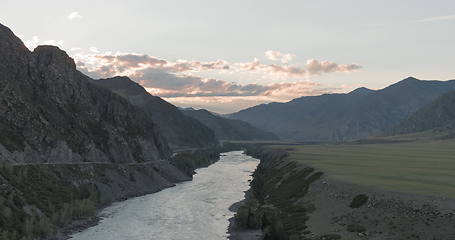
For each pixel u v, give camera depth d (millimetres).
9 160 101375
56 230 79438
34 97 139375
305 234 64812
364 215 63938
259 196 114438
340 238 57938
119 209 109000
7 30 153250
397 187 71562
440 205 57375
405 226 55781
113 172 139375
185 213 102188
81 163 129375
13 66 140625
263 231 74250
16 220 71688
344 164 120812
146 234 81062
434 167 104062
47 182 101125
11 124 115750
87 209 96812
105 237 78938
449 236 49625
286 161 154625
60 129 136000
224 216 97625
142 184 146125
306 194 90000
